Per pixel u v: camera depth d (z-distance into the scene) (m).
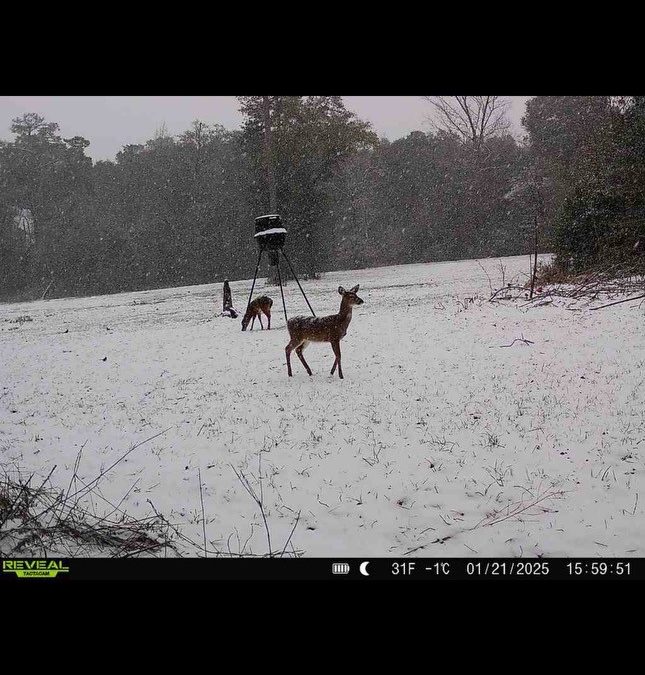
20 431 8.38
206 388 10.06
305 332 10.02
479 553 4.89
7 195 58.16
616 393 8.12
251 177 42.97
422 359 10.91
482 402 8.19
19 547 4.96
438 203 56.78
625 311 13.66
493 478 6.01
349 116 40.59
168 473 6.64
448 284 25.95
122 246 54.75
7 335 19.38
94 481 6.40
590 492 5.63
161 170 57.75
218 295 30.77
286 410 8.44
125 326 19.59
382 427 7.52
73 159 61.28
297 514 5.62
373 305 19.78
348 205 55.22
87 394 10.33
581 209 20.69
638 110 21.09
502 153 55.56
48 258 53.88
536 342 11.52
